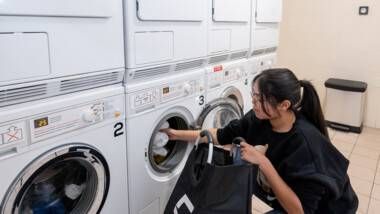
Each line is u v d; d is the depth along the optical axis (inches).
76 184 59.5
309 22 159.0
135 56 56.8
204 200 48.0
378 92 148.9
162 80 65.2
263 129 59.1
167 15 61.4
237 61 93.3
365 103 152.6
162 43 62.3
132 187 62.9
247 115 65.2
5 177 42.7
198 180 50.0
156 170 69.9
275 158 54.9
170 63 65.3
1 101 41.4
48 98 47.0
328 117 153.8
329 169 51.9
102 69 52.1
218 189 47.4
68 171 58.7
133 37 55.8
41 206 55.9
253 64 102.0
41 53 43.3
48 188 56.9
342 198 55.9
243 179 46.5
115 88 55.9
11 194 43.5
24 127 43.6
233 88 92.9
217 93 85.4
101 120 54.0
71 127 49.5
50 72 44.8
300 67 167.3
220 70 84.5
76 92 50.6
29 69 42.3
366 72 149.7
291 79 51.6
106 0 50.2
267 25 104.8
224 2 79.1
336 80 152.8
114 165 58.2
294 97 51.5
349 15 147.8
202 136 56.7
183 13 65.5
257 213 88.5
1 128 41.2
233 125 66.3
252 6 93.0
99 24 50.3
